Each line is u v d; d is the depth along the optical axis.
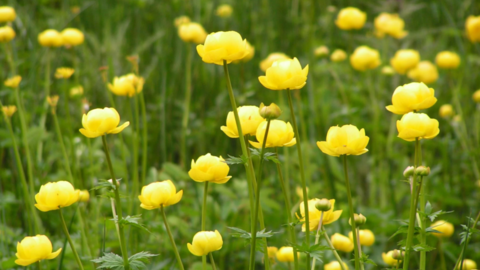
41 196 1.49
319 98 2.80
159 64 2.96
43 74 2.82
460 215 2.17
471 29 2.30
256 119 1.49
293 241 1.50
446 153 2.30
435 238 1.90
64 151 1.81
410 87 1.49
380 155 2.41
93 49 3.17
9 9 2.06
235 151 2.64
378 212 1.99
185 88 2.86
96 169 2.03
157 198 1.48
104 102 2.75
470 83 2.88
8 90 2.31
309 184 2.10
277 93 2.98
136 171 1.86
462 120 2.31
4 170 2.27
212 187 1.98
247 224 1.93
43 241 1.49
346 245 1.62
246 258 1.87
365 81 3.08
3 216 1.79
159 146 2.51
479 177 2.17
